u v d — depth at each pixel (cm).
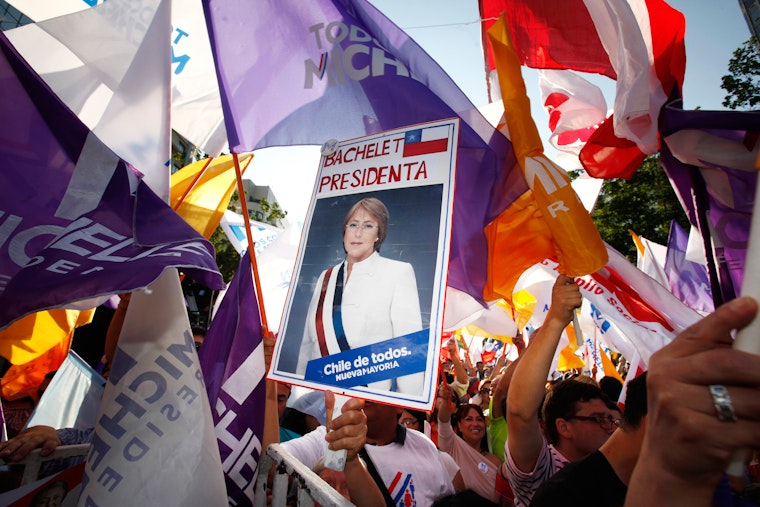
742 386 54
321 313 165
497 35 194
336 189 185
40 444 197
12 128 168
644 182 1861
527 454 187
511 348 811
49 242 157
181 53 300
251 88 243
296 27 248
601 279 279
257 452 202
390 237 166
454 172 167
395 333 150
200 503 144
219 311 222
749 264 52
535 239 234
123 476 141
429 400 137
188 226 169
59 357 329
